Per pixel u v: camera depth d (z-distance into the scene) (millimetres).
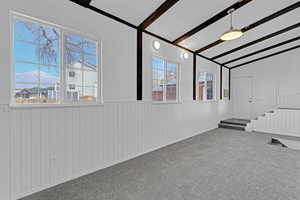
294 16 3883
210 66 6273
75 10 2533
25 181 2080
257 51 6066
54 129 2332
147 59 3777
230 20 3734
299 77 6234
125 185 2311
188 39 4414
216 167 2885
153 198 2008
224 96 7266
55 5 2320
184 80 4957
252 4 3271
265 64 6938
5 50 1948
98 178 2521
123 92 3266
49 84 2373
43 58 2316
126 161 3207
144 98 3719
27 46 2176
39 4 2176
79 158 2600
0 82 1916
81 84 2689
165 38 4203
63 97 2449
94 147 2789
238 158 3312
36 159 2170
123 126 3256
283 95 6559
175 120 4598
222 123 6754
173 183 2355
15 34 2084
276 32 4633
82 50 2697
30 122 2117
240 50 5715
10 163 1974
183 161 3174
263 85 7000
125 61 3293
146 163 3094
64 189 2223
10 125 1972
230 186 2262
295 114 5363
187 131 5051
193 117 5316
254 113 7219
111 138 3045
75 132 2553
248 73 7348
